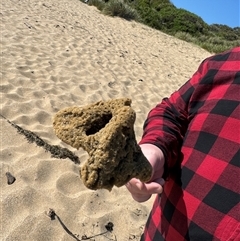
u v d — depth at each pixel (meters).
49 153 3.26
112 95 5.36
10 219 2.46
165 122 1.25
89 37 8.28
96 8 14.32
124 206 2.87
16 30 6.79
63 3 12.09
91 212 2.73
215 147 1.13
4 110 3.83
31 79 4.84
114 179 0.84
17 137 3.37
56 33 7.54
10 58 5.32
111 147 0.79
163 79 7.16
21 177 2.86
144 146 1.15
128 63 7.32
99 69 6.27
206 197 1.10
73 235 2.51
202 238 1.10
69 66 5.89
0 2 8.54
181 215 1.17
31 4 9.65
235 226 1.03
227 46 16.86
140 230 2.70
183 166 1.20
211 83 1.21
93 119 0.87
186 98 1.27
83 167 0.82
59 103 4.40
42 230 2.46
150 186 1.01
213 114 1.16
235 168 1.07
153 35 12.88
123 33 10.82
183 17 20.36
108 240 2.57
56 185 2.88
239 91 1.14
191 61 10.28
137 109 5.18
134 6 17.81
